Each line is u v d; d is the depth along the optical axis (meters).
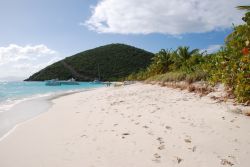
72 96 17.91
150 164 3.80
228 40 9.91
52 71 109.56
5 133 6.32
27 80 113.75
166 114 7.13
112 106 9.68
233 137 4.73
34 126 6.91
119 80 79.19
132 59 116.88
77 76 102.81
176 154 4.13
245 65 7.80
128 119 6.91
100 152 4.43
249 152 4.04
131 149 4.49
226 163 3.70
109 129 5.96
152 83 24.62
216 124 5.64
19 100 16.09
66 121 7.36
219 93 9.22
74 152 4.51
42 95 21.22
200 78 12.65
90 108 9.76
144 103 9.71
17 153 4.65
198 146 4.41
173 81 16.73
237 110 6.51
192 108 7.66
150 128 5.77
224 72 9.20
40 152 4.63
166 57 38.41
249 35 8.46
